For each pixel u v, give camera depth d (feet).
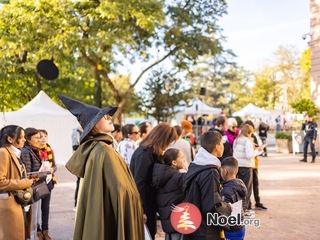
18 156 14.40
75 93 90.02
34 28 59.21
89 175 8.87
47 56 62.18
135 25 65.57
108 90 97.55
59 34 59.47
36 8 57.72
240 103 209.67
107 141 9.46
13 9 58.49
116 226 8.73
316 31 62.75
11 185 13.30
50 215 24.31
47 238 19.12
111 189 8.71
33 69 78.18
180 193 12.93
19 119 49.60
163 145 14.16
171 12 72.90
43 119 51.72
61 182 38.60
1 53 61.36
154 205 13.89
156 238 18.80
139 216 9.27
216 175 11.18
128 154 18.66
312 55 63.82
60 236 19.85
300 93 182.60
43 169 17.16
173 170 13.25
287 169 43.47
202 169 11.27
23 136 14.44
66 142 53.88
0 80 77.25
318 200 26.89
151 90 94.17
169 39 74.59
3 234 13.19
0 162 13.34
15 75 76.54
